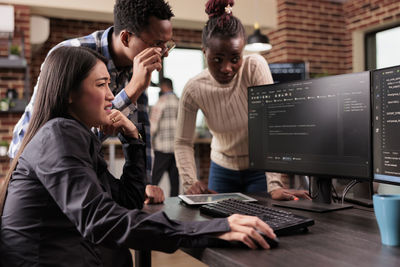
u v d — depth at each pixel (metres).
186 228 0.85
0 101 4.68
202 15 5.44
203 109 1.86
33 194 0.87
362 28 6.12
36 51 5.48
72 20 5.61
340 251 0.83
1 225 0.88
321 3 6.29
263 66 1.80
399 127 1.10
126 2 1.36
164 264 2.84
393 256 0.78
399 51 5.78
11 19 4.52
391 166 1.13
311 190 1.45
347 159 1.26
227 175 1.93
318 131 1.34
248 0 5.93
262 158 1.55
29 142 0.91
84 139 0.88
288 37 6.01
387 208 0.85
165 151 4.73
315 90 1.35
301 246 0.87
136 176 1.27
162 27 1.37
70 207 0.80
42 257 0.86
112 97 1.03
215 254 0.84
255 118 1.56
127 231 0.79
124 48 1.43
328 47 6.31
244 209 1.18
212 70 1.68
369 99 1.19
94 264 0.94
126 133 1.28
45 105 0.95
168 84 4.80
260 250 0.85
